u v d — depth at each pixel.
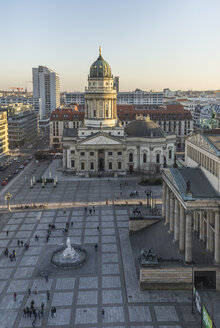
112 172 199.62
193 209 80.75
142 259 85.81
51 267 92.81
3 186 177.62
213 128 98.00
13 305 76.19
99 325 69.19
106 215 131.50
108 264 94.00
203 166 92.88
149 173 198.12
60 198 155.25
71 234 114.12
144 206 138.50
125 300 77.62
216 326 67.62
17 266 93.62
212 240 86.62
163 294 80.06
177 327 68.31
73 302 77.00
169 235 101.31
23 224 123.62
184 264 82.31
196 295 69.25
